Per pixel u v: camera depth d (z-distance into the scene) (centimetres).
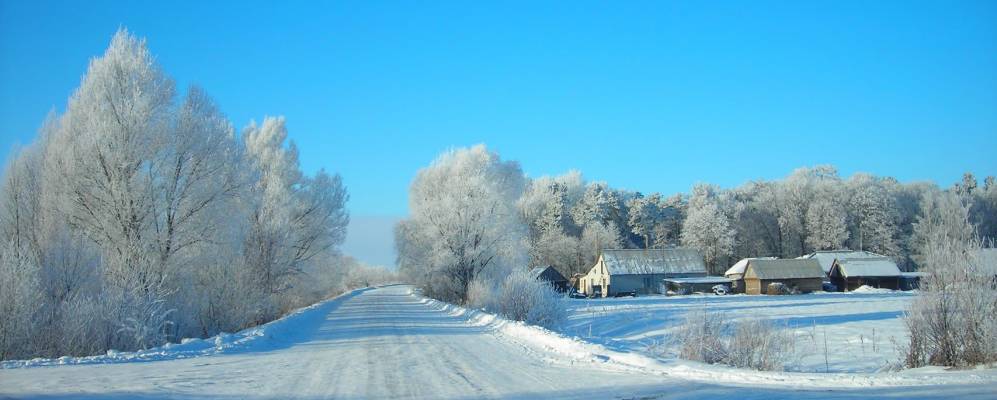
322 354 1802
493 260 5516
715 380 1225
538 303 2967
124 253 2427
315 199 4572
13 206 2750
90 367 1488
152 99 2761
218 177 2950
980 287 1420
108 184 2620
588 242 9738
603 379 1254
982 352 1384
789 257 9775
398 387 1175
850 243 9400
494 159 6003
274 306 3625
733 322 2659
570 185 11725
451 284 5562
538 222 9894
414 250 5975
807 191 9775
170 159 2792
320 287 4897
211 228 2909
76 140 2644
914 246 8706
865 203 9181
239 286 2914
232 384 1206
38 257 2191
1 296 1806
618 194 11481
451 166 5928
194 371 1405
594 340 2070
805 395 1030
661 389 1115
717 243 9262
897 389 1080
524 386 1173
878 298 5434
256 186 3769
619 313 3728
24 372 1380
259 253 3719
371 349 1941
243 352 1875
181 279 2739
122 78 2741
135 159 2670
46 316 1920
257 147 4403
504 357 1697
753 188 10731
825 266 7862
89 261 2253
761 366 1477
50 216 2581
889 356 1784
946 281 1464
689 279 7856
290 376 1327
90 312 1920
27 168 2797
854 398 991
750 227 10012
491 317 3131
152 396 1055
